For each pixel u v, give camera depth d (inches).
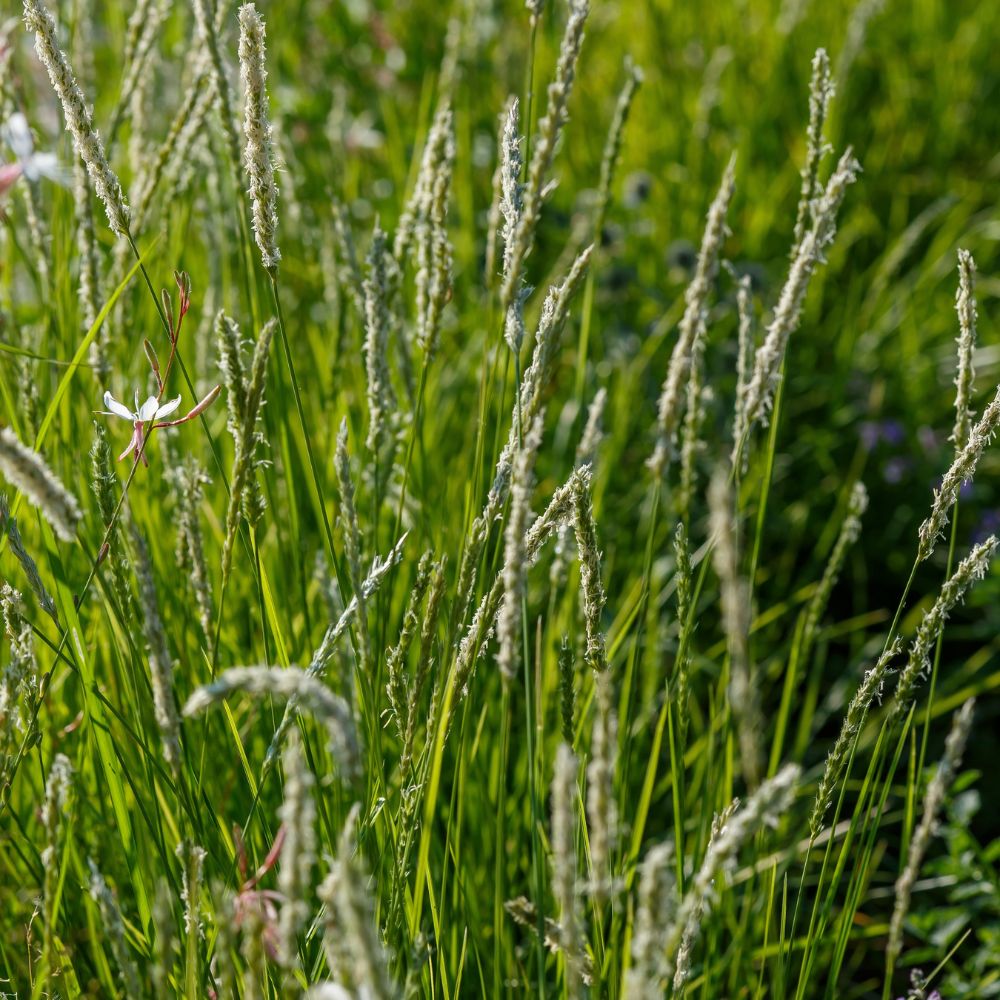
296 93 77.5
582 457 43.7
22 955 43.8
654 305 72.0
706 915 42.8
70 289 48.0
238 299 51.4
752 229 77.5
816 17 95.0
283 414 44.6
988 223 82.0
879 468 70.4
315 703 34.7
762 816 35.3
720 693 44.8
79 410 46.5
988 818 55.2
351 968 35.4
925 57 95.8
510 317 39.9
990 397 73.4
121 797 40.6
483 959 43.8
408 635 39.7
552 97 39.4
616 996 40.6
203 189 52.4
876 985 50.2
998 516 66.4
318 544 48.1
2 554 43.6
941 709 53.1
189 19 53.8
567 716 40.3
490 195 75.9
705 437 67.4
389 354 52.4
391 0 93.7
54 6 48.9
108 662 44.4
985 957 46.8
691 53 90.4
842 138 86.2
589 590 39.0
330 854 40.8
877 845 50.2
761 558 65.5
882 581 67.5
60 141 47.3
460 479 51.7
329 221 54.3
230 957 36.7
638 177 74.9
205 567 41.1
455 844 41.3
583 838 42.0
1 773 39.6
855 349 74.1
